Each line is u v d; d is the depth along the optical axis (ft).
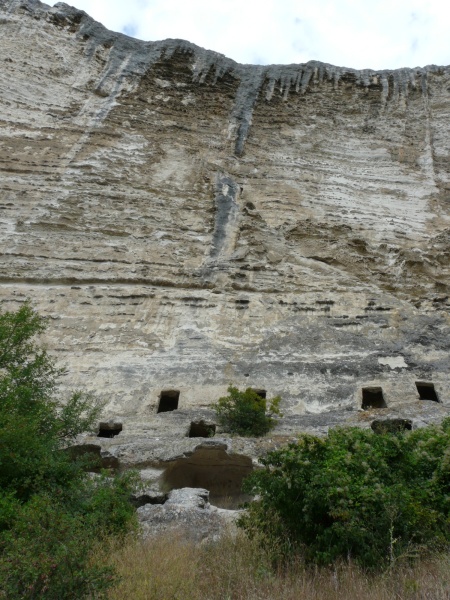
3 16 86.38
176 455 28.27
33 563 14.17
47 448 22.53
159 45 92.48
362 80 94.99
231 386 35.68
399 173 74.38
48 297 44.57
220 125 79.56
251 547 18.89
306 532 19.65
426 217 65.16
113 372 38.65
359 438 22.06
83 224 53.01
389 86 93.86
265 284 47.62
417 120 86.38
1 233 50.24
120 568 16.87
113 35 91.15
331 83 93.86
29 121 69.21
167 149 70.64
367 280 51.75
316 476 19.83
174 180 63.82
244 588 16.88
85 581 14.34
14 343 27.96
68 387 37.27
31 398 25.25
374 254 56.08
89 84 80.59
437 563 17.81
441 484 20.76
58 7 92.12
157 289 46.47
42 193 56.44
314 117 86.02
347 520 18.78
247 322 43.55
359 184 71.05
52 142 66.23
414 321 42.96
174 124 77.20
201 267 49.47
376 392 36.96
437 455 21.59
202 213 58.03
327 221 61.36
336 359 39.47
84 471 25.23
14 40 82.43
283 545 19.04
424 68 96.84
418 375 37.76
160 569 17.11
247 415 32.68
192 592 16.37
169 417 33.86
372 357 39.45
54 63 81.71
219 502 28.78
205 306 44.91
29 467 20.77
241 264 49.96
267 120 83.51
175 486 28.96
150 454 28.55
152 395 36.83
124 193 58.95
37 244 49.57
